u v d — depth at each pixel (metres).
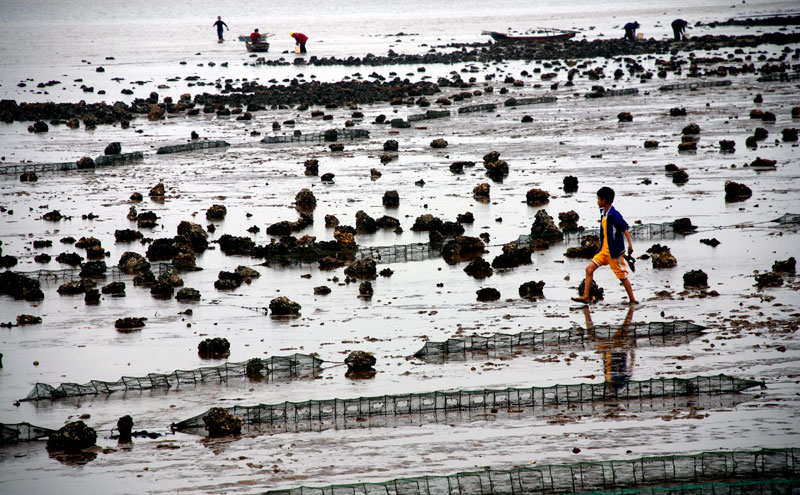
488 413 52.22
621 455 45.28
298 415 52.88
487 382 56.56
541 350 62.28
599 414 51.00
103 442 50.50
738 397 52.19
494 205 116.50
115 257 97.94
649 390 53.44
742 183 118.44
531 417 51.19
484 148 164.62
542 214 100.31
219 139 190.50
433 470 44.62
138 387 59.12
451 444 47.91
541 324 67.69
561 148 160.00
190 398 56.94
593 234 96.56
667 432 47.81
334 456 47.03
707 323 65.69
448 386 56.25
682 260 84.62
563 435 48.28
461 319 70.50
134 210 117.25
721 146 147.75
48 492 44.06
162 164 160.38
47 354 66.75
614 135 171.12
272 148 175.12
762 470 42.66
